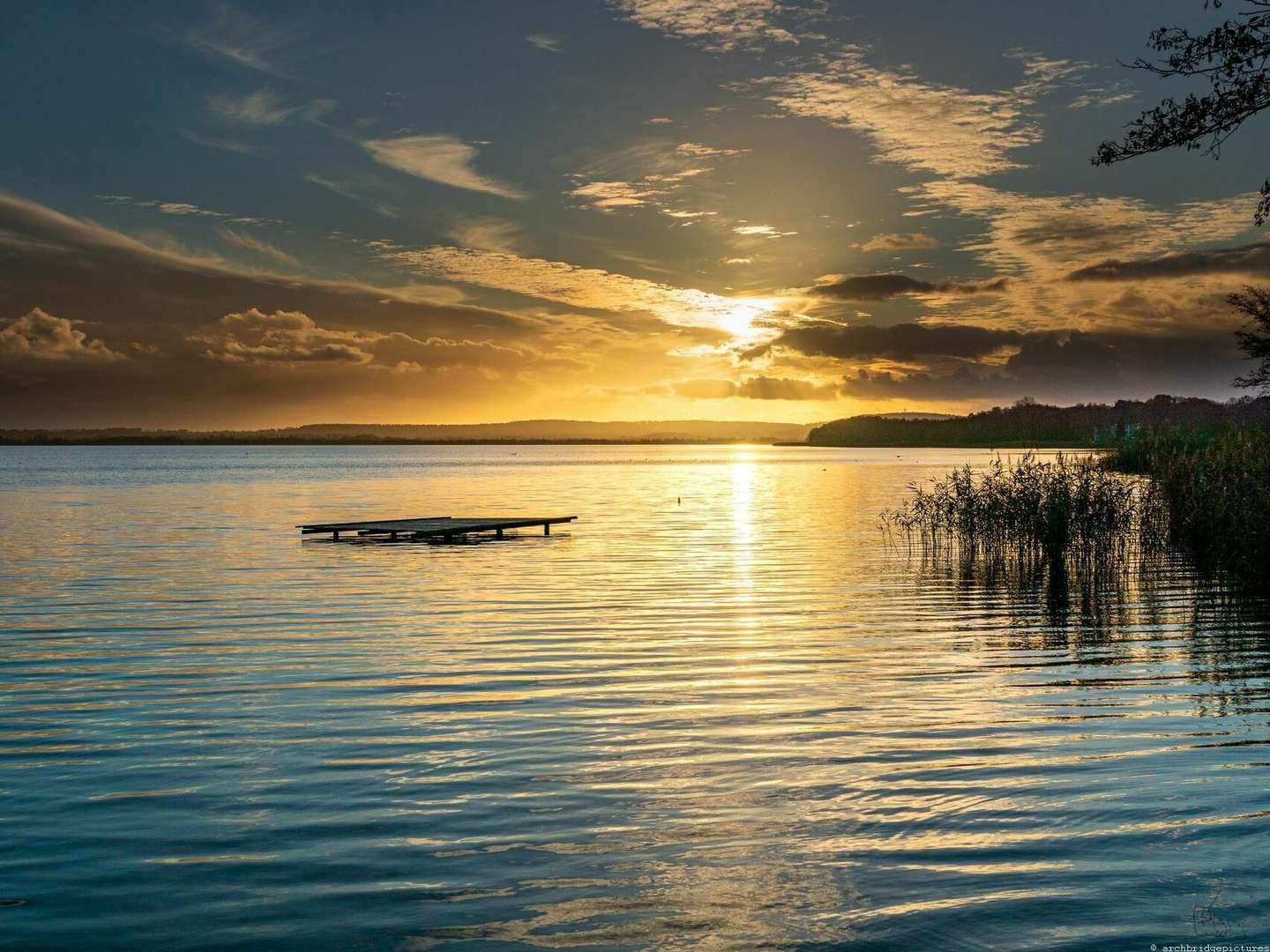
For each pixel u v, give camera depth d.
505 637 13.71
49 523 34.03
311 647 13.08
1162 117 14.41
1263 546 17.72
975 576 19.97
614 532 30.31
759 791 7.55
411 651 12.77
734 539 27.88
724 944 5.21
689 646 13.07
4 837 6.69
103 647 13.13
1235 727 9.15
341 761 8.31
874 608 16.11
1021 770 7.97
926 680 11.13
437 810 7.16
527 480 72.19
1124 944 5.18
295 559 23.31
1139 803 7.19
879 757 8.34
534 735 9.02
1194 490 21.47
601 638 13.64
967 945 5.18
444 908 5.63
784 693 10.55
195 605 16.58
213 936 5.32
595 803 7.30
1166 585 18.36
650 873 6.09
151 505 43.94
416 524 28.95
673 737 8.95
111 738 9.00
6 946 5.21
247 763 8.26
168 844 6.57
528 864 6.23
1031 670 11.59
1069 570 20.55
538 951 5.14
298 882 5.97
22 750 8.64
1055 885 5.86
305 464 126.31
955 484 25.58
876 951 5.14
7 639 13.69
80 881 6.00
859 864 6.20
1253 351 19.62
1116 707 9.90
